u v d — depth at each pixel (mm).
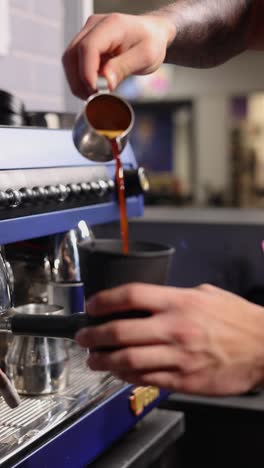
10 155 1016
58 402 1068
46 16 1997
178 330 644
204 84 7039
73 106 2098
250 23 1282
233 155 7078
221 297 686
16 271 1198
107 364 649
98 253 636
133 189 1244
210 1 1216
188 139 7184
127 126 870
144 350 641
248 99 7012
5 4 1803
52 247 1186
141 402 1202
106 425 1094
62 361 1112
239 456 1577
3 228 977
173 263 2000
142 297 634
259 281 1926
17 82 1894
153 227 2006
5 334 1133
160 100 7133
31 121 1308
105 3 5016
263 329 681
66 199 1113
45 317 725
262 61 6855
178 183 6918
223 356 659
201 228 1968
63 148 1140
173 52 1183
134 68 973
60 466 969
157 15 1120
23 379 1091
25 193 1006
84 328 659
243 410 1554
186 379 659
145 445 1214
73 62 928
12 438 930
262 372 683
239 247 1938
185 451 1625
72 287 1175
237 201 7039
